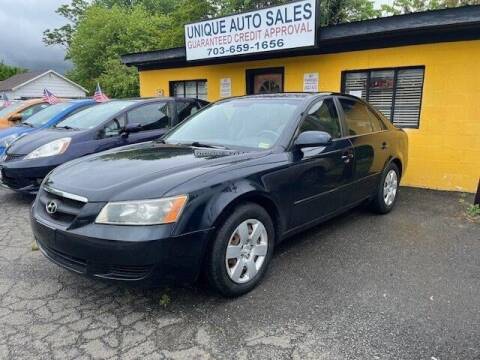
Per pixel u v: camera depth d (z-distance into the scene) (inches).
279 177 131.2
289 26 287.0
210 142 152.2
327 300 119.7
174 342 100.2
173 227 103.0
